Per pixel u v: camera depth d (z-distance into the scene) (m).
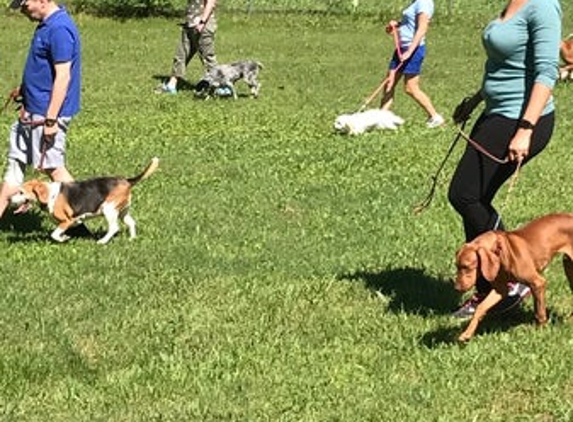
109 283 7.66
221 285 7.60
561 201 10.08
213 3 17.42
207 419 5.47
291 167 11.61
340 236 8.90
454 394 5.70
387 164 11.78
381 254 8.34
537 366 6.02
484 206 6.69
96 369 6.17
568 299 7.17
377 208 9.79
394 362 6.16
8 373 6.04
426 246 8.54
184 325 6.82
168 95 17.33
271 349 6.38
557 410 5.47
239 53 22.41
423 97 14.27
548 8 6.30
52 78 8.62
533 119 6.35
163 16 27.02
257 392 5.79
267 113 15.59
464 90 18.12
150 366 6.15
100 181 8.70
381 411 5.50
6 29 24.27
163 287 7.58
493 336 6.46
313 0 29.20
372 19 27.62
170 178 11.08
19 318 6.95
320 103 16.70
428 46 23.73
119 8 26.75
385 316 6.93
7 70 19.42
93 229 9.15
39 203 8.62
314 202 10.05
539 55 6.33
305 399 5.66
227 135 13.69
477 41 24.56
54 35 8.49
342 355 6.27
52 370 6.11
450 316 6.88
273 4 28.97
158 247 8.58
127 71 19.83
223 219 9.45
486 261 6.01
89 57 21.41
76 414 5.57
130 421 5.47
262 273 7.89
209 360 6.21
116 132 13.79
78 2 26.77
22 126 8.74
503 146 6.54
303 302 7.23
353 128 13.66
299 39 24.52
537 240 6.36
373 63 21.36
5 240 8.84
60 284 7.64
